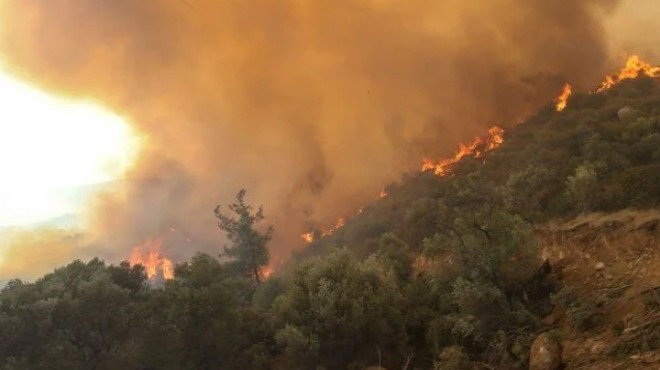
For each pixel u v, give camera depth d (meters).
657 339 6.50
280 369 12.92
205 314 13.95
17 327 14.05
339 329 11.88
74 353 14.22
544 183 14.69
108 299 14.80
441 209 17.06
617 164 13.31
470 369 8.71
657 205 9.92
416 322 11.85
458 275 11.21
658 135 13.68
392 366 11.02
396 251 16.62
